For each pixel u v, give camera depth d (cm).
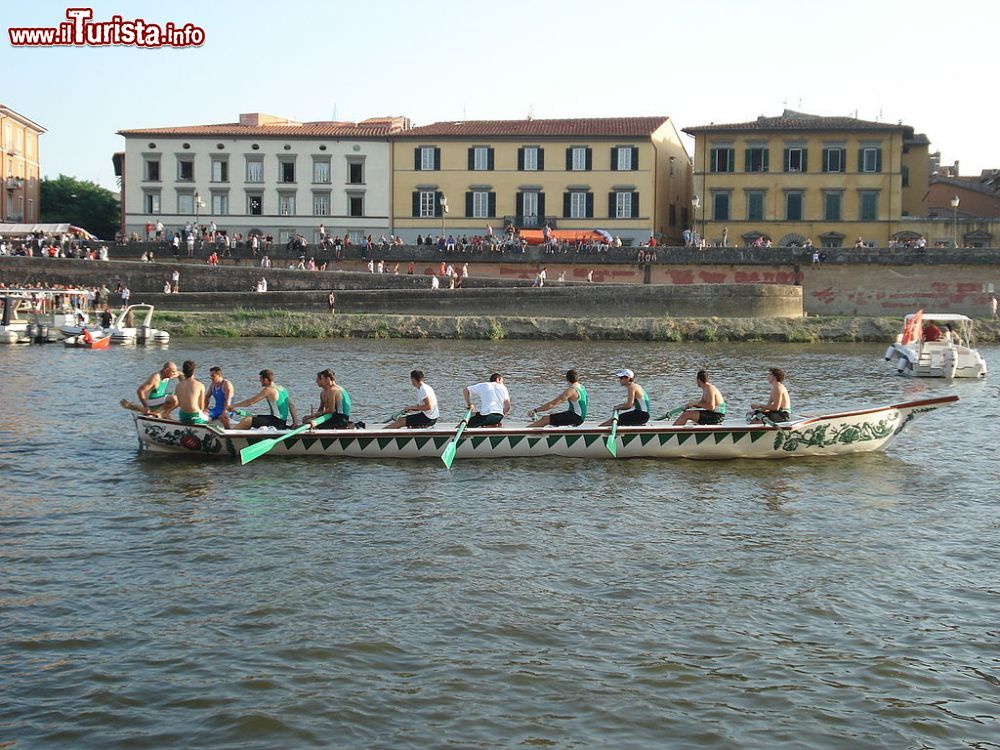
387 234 8719
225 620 1373
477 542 1723
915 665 1266
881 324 6247
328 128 8894
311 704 1153
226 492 2047
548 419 2425
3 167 9869
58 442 2544
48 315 6450
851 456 2470
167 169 8756
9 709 1141
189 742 1080
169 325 6262
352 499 2003
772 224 8338
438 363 4706
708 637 1338
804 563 1639
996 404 3575
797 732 1112
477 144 8556
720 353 5419
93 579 1527
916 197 8919
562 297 6656
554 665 1252
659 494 2077
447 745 1078
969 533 1831
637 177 8431
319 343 5800
